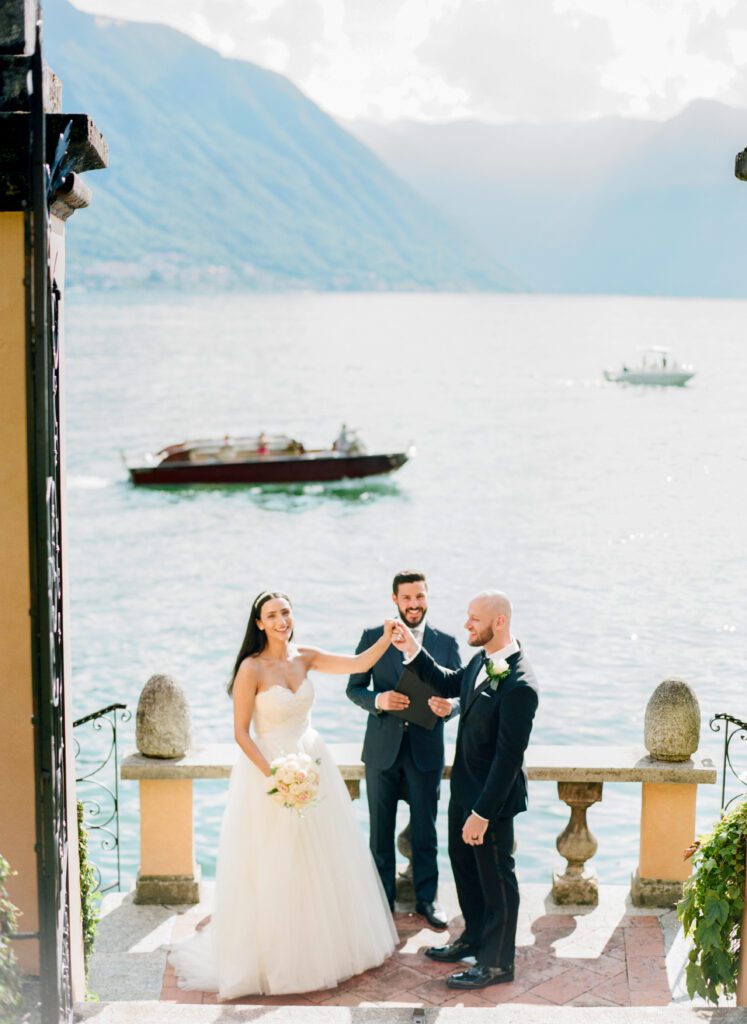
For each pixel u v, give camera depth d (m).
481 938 5.32
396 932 5.57
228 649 19.23
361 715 13.47
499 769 4.98
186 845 5.95
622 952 5.43
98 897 5.49
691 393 79.12
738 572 25.77
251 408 68.62
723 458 48.03
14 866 4.00
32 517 3.68
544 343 139.38
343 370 96.56
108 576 27.36
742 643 18.50
